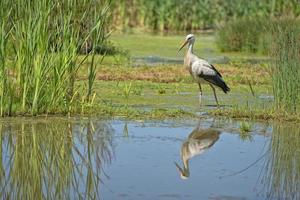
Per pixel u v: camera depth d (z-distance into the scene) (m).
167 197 10.02
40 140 13.32
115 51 29.28
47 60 15.16
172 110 16.33
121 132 14.23
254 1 44.12
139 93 19.17
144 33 41.72
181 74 23.42
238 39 32.56
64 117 15.34
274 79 16.22
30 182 10.88
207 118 15.93
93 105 16.19
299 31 16.36
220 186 10.66
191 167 11.76
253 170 11.64
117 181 10.87
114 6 42.53
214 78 17.41
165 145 13.23
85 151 12.69
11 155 12.31
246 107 16.52
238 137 14.08
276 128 14.99
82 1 15.48
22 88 15.36
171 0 44.47
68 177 11.11
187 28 45.12
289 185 10.76
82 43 15.74
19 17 14.95
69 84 15.77
